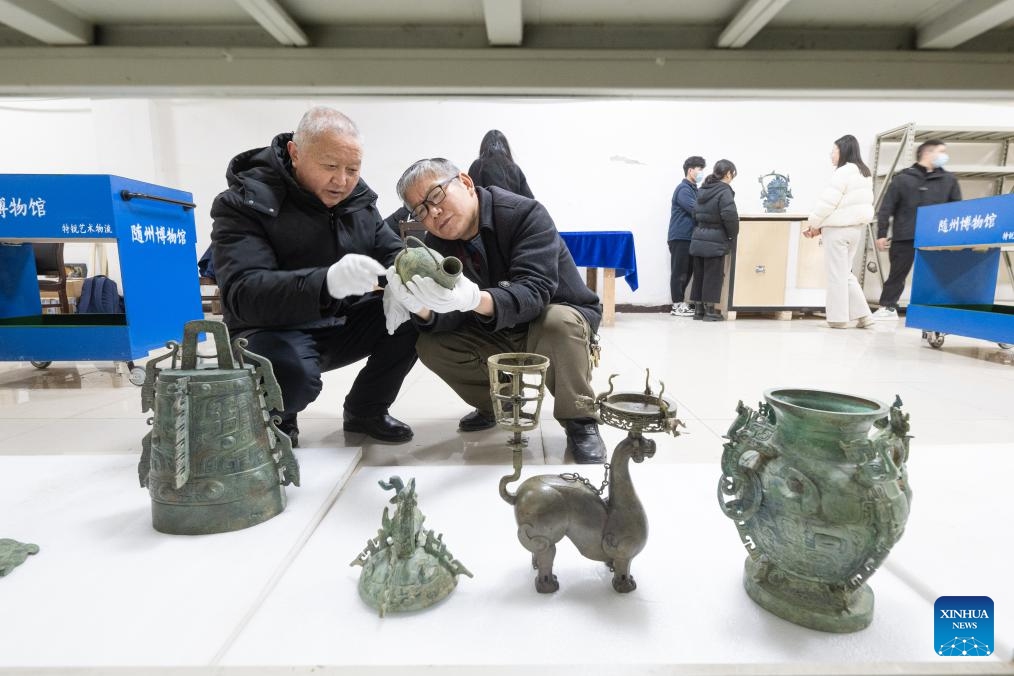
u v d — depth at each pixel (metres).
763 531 0.82
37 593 0.90
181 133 5.89
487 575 0.95
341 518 1.17
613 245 4.20
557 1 0.67
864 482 0.75
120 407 2.34
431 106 5.79
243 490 1.10
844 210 4.36
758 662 0.74
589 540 0.87
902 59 0.71
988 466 1.43
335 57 0.71
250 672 0.72
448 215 1.57
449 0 0.67
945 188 4.42
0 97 0.78
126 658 0.75
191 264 3.24
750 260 5.16
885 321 4.86
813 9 0.69
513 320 1.51
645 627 0.81
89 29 0.73
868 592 0.85
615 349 3.56
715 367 2.99
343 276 1.38
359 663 0.74
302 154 1.47
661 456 1.69
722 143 5.83
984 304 3.75
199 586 0.92
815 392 0.90
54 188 2.58
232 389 1.11
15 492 1.29
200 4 0.67
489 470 1.42
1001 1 0.60
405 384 2.77
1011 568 0.96
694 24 0.74
